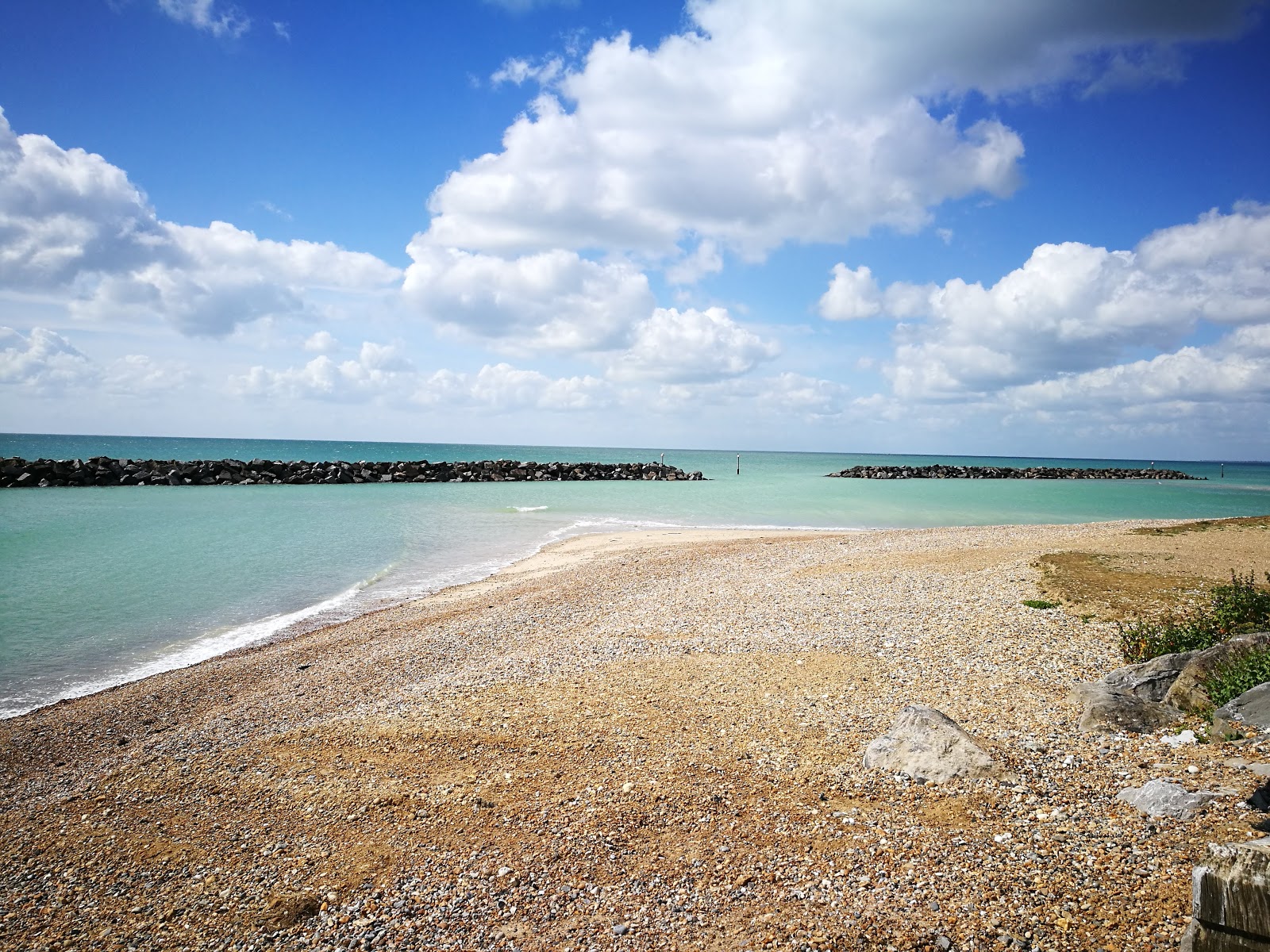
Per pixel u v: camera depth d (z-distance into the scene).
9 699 14.36
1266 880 4.24
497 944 6.32
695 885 6.97
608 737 10.62
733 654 14.38
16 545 30.94
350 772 9.91
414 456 185.00
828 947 5.89
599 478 94.06
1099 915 5.82
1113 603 15.72
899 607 17.16
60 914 7.09
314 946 6.42
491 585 24.67
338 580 25.84
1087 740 9.23
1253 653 9.63
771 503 59.09
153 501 50.94
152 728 12.79
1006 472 124.00
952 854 7.01
